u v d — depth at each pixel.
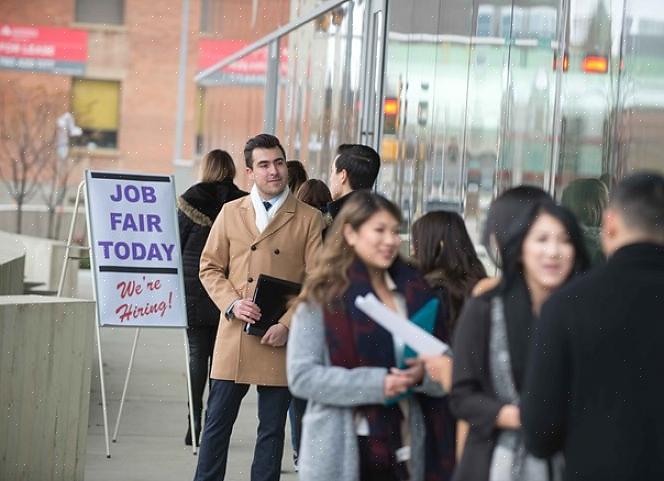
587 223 8.51
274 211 9.90
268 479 9.70
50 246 33.50
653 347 5.23
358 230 6.55
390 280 6.62
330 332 6.50
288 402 9.77
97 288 12.16
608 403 5.25
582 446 5.27
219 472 9.83
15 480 9.61
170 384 17.64
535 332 5.39
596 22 8.80
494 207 5.88
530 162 9.99
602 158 8.48
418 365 6.39
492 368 5.68
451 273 7.03
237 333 9.68
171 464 12.16
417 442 6.45
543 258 5.72
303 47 22.47
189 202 12.27
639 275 5.27
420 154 13.83
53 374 10.17
